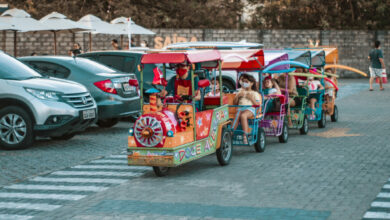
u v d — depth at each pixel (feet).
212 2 130.11
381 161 33.24
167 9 127.95
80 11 123.34
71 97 39.34
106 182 28.81
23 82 38.81
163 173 29.99
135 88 46.73
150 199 25.25
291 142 41.16
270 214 22.67
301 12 128.57
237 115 35.58
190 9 127.54
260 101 36.42
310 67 46.93
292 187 27.07
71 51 78.79
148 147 28.81
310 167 31.76
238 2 130.31
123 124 51.98
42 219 22.50
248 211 23.13
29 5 120.47
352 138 42.37
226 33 114.32
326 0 128.88
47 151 37.93
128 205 24.29
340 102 69.51
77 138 43.62
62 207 24.21
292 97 44.37
